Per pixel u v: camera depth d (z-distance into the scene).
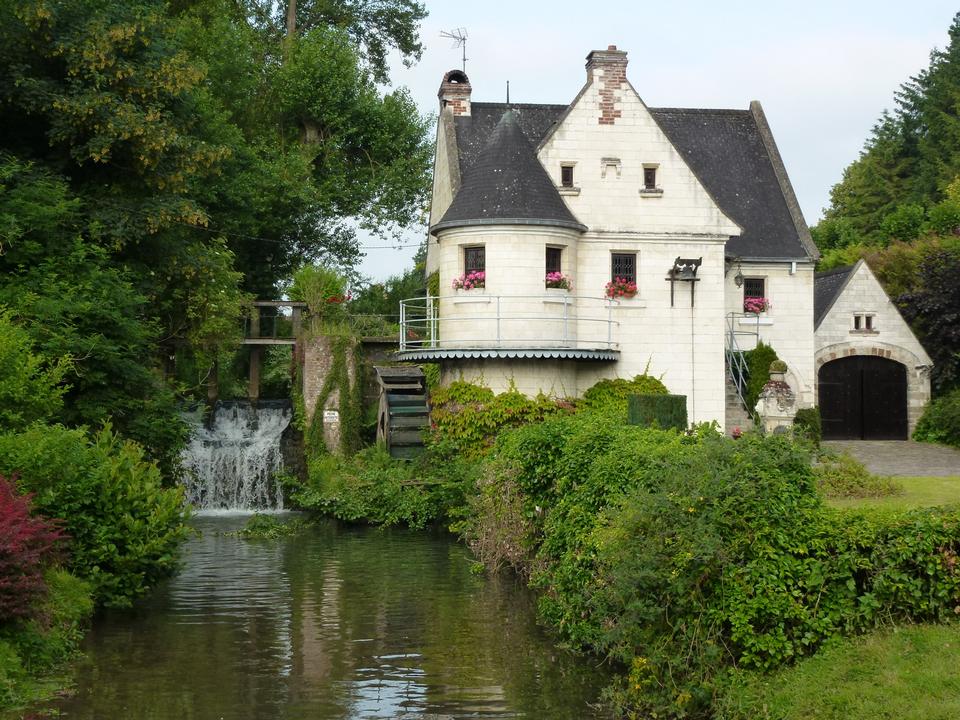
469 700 12.19
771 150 35.47
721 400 30.39
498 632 15.41
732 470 11.55
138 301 20.28
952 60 59.72
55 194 20.12
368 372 34.25
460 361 29.19
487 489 21.42
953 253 36.34
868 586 11.34
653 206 30.44
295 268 46.19
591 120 30.34
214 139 38.22
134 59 22.80
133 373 19.66
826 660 10.72
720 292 30.55
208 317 27.56
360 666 13.61
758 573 11.04
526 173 29.17
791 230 33.84
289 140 47.22
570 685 12.77
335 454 32.50
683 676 11.19
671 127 35.69
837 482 19.12
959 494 19.03
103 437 16.83
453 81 34.50
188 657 13.98
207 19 44.28
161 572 17.09
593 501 14.73
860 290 35.12
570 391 29.34
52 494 14.80
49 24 20.86
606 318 30.08
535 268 28.88
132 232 21.59
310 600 17.72
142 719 11.47
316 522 28.41
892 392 35.25
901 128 59.81
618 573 11.45
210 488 32.62
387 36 50.44
